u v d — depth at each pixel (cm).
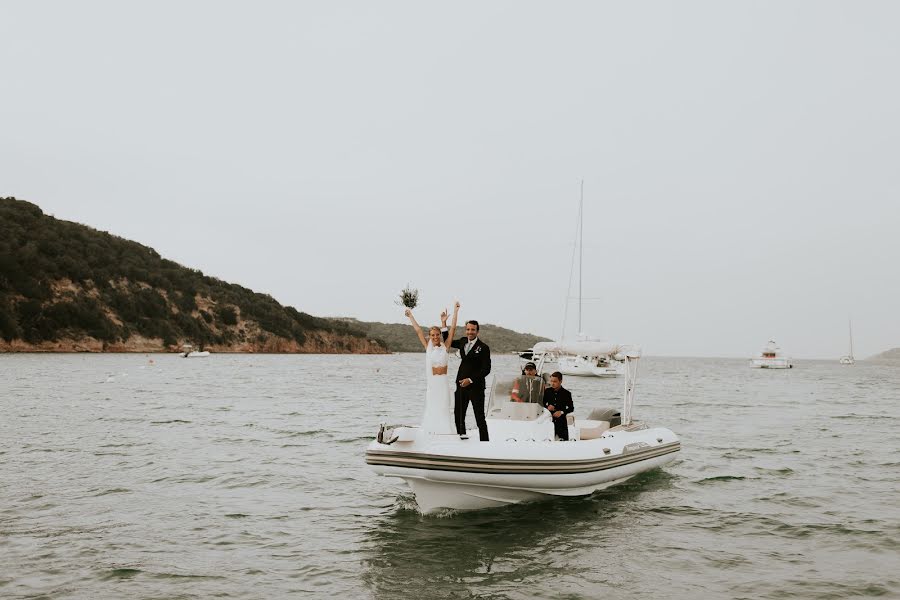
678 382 5641
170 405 2569
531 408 998
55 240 11512
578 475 957
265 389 3816
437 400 893
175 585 640
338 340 18425
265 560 721
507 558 734
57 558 709
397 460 838
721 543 799
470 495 885
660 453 1195
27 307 10088
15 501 954
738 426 2066
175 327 12450
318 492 1049
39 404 2478
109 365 6706
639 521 891
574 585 654
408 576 675
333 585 649
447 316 906
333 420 2106
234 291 15862
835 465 1332
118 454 1361
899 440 1730
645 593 634
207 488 1065
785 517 921
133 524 848
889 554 759
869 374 9338
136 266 12975
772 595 630
